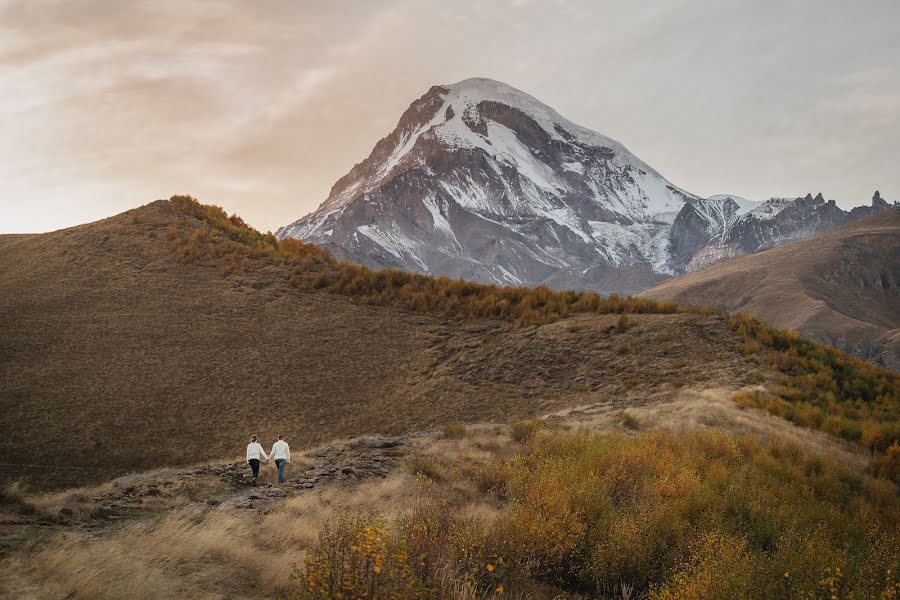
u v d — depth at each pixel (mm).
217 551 7312
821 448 19203
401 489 12047
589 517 8531
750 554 7051
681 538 7969
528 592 6723
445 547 6621
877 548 8758
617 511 9297
